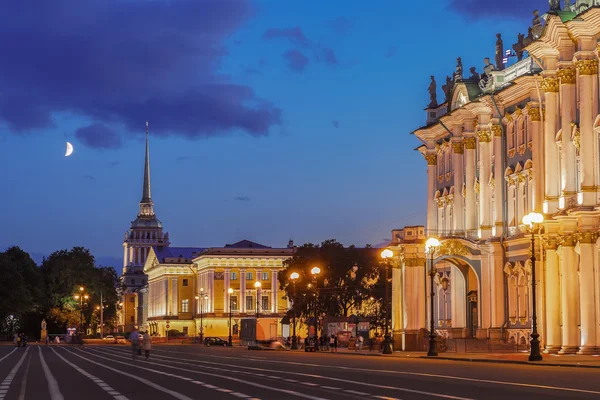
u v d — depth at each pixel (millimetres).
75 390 30844
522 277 73125
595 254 60094
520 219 74312
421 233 80750
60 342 174875
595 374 37219
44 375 43250
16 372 47812
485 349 72188
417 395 25609
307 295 124312
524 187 73688
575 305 62125
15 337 154625
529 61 73562
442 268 85312
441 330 83938
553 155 64938
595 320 59844
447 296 84188
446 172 88438
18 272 170625
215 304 189625
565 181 62844
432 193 90938
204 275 194375
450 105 86250
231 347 125062
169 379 37062
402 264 81625
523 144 73938
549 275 64562
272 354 81500
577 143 62188
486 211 78750
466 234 81312
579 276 61281
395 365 50281
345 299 125562
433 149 91188
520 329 72688
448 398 24188
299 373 40969
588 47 60938
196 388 30547
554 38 63375
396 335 83688
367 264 126312
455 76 86062
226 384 32656
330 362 56656
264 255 191375
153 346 139125
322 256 127000
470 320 81125
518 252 73562
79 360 67750
